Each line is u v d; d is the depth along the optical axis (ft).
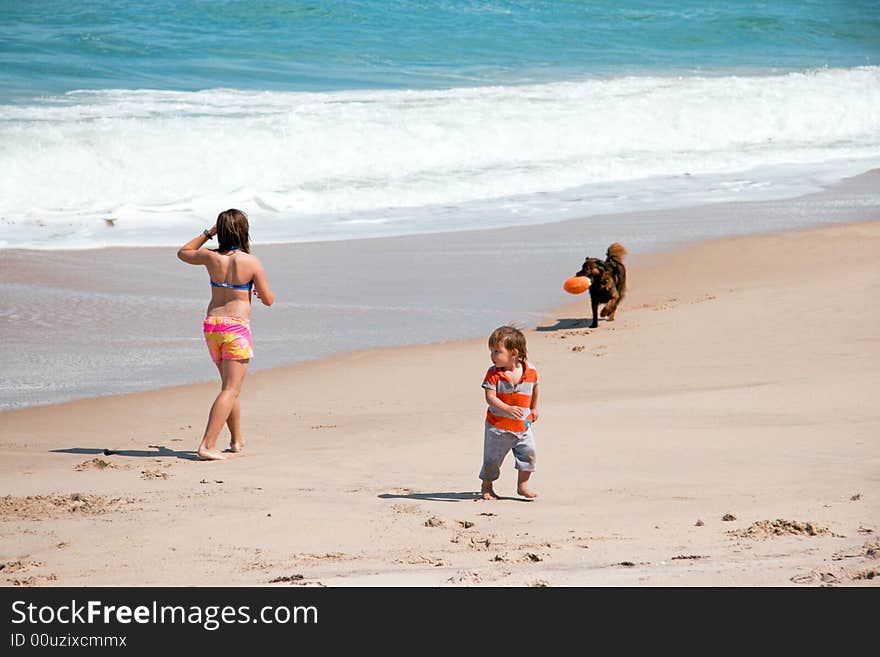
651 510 63.67
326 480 75.20
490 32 415.23
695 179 247.29
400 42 387.55
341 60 352.28
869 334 124.47
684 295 155.12
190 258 88.43
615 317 144.36
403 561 52.90
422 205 220.43
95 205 209.36
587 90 313.32
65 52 332.19
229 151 234.99
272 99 279.49
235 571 51.98
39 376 114.11
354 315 143.95
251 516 63.93
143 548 57.06
